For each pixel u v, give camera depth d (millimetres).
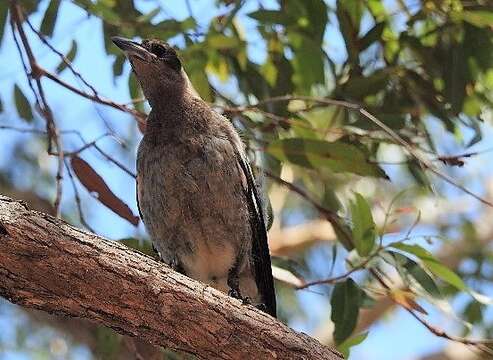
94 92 10523
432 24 12297
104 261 7309
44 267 7109
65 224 7301
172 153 9672
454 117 11984
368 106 11797
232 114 11094
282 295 16500
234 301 7812
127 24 11438
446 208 17219
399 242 10133
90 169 10492
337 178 13938
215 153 9680
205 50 11477
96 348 13641
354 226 10188
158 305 7500
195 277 10117
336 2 11914
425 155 11883
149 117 10086
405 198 16438
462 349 17312
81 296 7289
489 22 11531
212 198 9656
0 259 6988
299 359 7832
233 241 9852
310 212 17203
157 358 11344
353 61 11875
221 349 7734
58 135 10688
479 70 12086
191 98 10062
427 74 12070
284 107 11664
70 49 11453
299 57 11930
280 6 11883
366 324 16500
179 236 9797
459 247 17000
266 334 7805
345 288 10492
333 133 12164
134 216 10477
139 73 10305
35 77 10664
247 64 11992
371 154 11805
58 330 15461
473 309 14070
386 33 12281
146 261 7551
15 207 7137
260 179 10805
